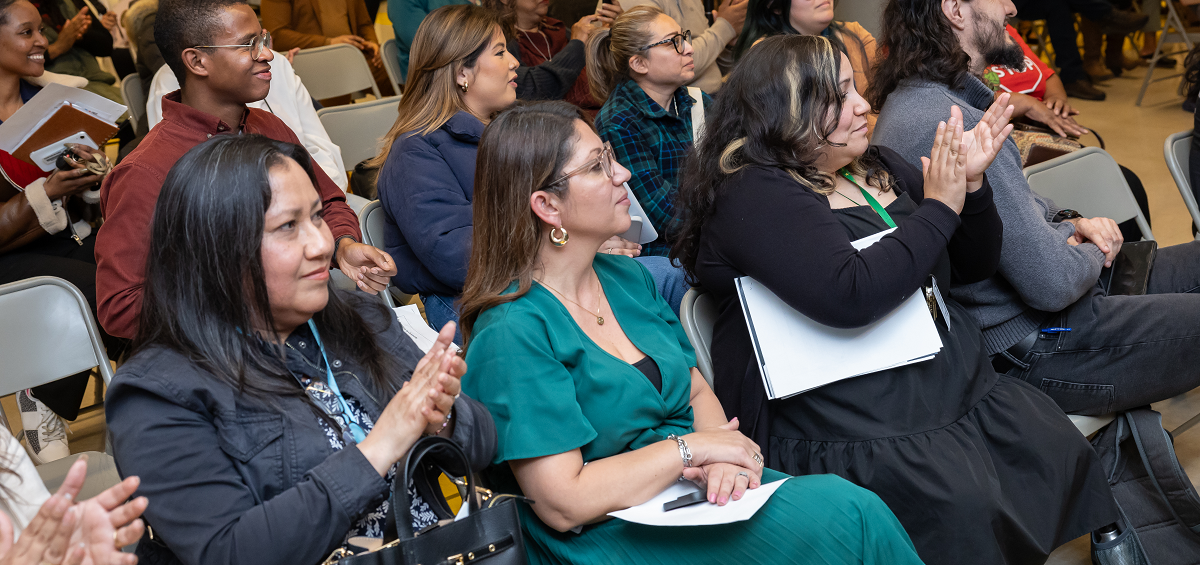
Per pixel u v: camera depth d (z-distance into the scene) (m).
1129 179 2.92
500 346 1.38
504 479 1.49
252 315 1.21
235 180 1.15
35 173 2.61
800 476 1.52
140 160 1.97
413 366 1.44
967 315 1.81
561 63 3.78
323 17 4.71
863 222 1.68
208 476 1.12
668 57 2.71
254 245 1.16
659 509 1.36
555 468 1.35
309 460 1.19
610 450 1.44
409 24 3.80
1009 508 1.61
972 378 1.71
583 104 3.81
